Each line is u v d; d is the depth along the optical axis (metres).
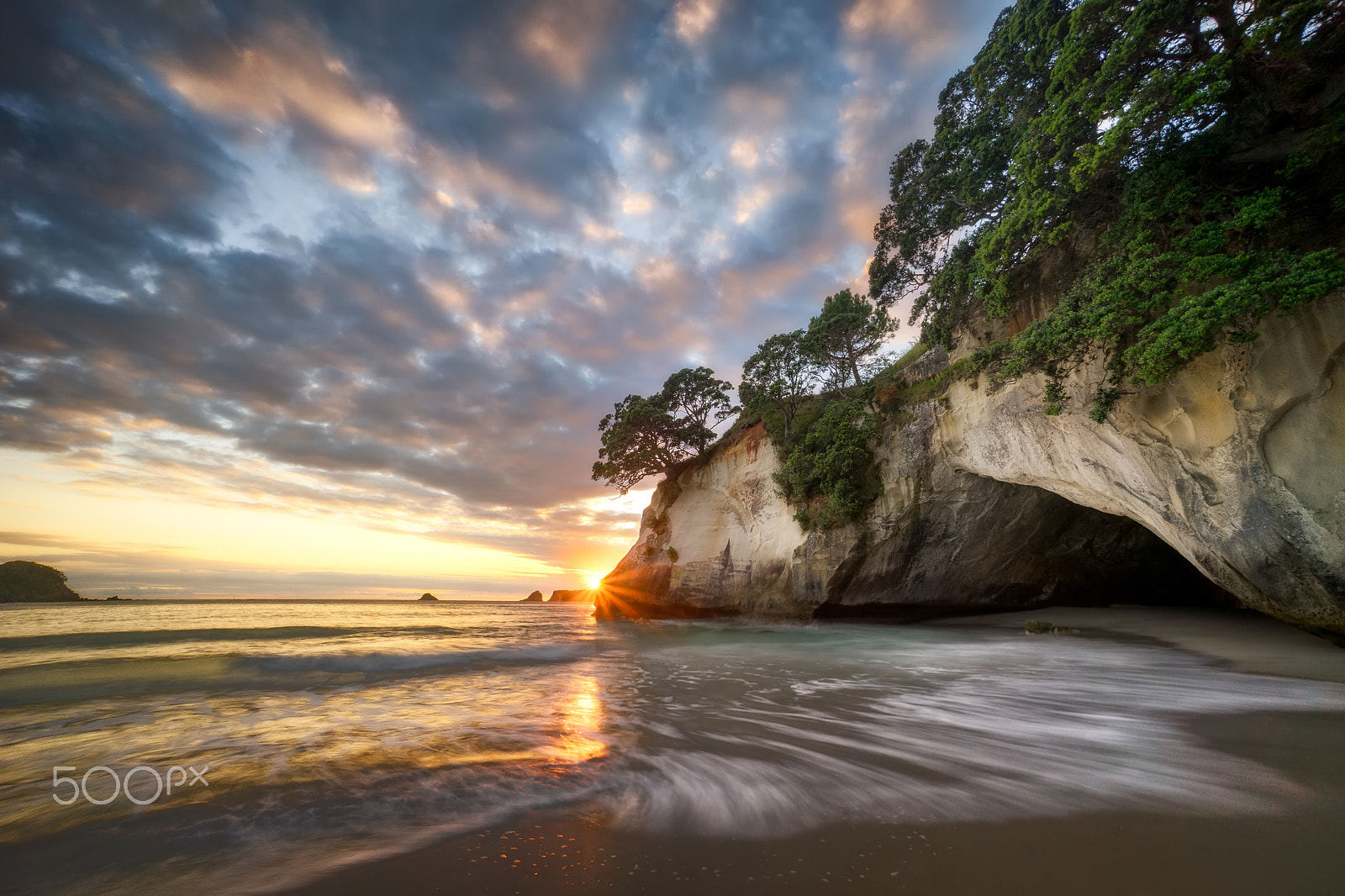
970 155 14.83
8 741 6.81
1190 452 10.67
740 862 3.82
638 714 8.27
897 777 5.48
